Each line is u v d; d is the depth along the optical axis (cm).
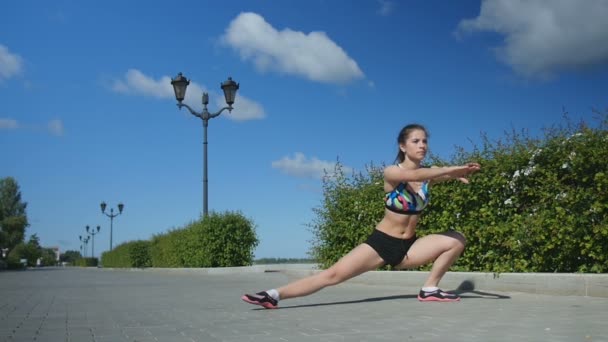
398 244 615
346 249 1145
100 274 2444
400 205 602
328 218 1192
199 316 567
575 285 666
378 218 1069
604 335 380
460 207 876
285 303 688
